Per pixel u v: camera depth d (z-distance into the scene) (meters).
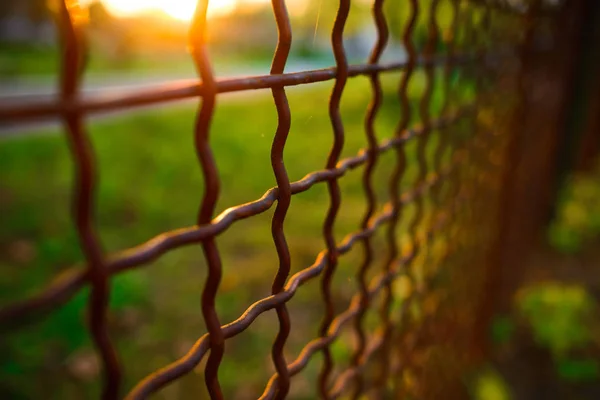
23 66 20.86
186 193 6.41
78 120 0.42
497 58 1.94
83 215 0.45
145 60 26.22
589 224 4.52
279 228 0.79
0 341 3.19
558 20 3.04
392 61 1.09
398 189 1.26
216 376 0.71
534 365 3.04
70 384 2.91
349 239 1.06
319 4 1.29
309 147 7.19
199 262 4.48
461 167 1.71
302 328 3.45
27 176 7.17
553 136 3.87
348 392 2.19
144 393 0.59
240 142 8.95
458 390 2.56
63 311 3.47
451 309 2.13
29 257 4.54
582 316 3.43
